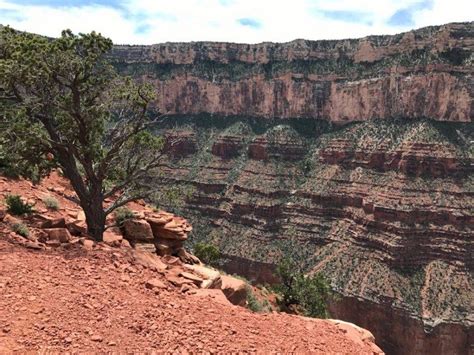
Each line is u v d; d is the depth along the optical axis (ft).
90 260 45.27
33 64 55.57
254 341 35.32
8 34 64.23
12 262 40.32
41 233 51.93
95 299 36.37
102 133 62.80
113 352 29.66
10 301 33.19
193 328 35.12
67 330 31.04
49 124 60.85
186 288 45.32
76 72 57.16
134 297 38.73
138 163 67.82
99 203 61.00
